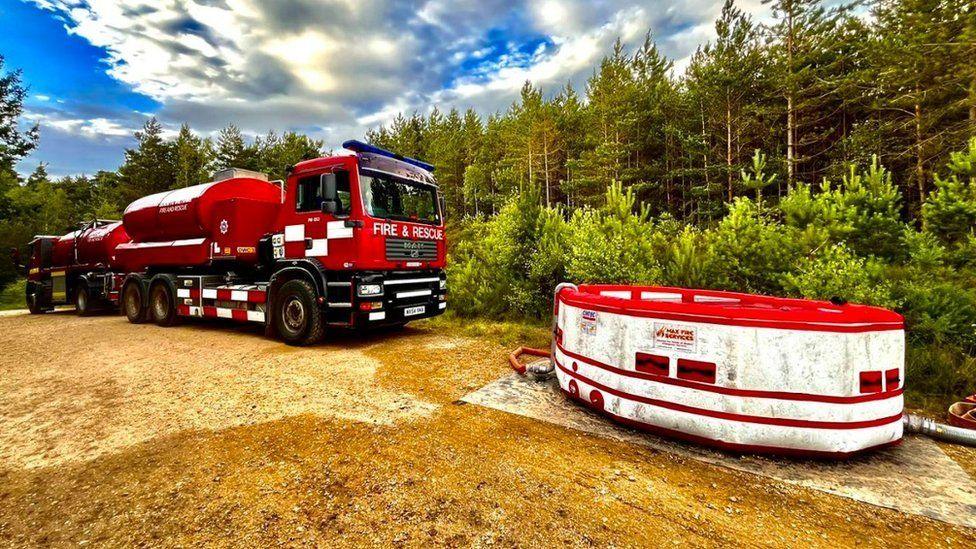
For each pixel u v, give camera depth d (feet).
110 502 8.59
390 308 23.47
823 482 9.05
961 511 7.98
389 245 22.93
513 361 18.42
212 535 7.40
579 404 13.88
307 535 7.32
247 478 9.39
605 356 12.26
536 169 124.57
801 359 9.70
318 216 23.16
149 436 11.85
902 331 10.28
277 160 154.40
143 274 34.50
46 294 46.44
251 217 28.40
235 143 148.87
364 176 22.16
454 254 41.52
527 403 13.98
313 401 14.40
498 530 7.36
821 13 63.52
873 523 7.65
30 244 49.37
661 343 11.04
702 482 9.07
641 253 24.97
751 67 71.82
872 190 21.39
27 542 7.38
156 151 144.56
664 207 98.53
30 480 9.60
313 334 23.29
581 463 9.88
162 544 7.20
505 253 31.50
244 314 27.20
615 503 8.23
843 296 16.97
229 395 15.26
